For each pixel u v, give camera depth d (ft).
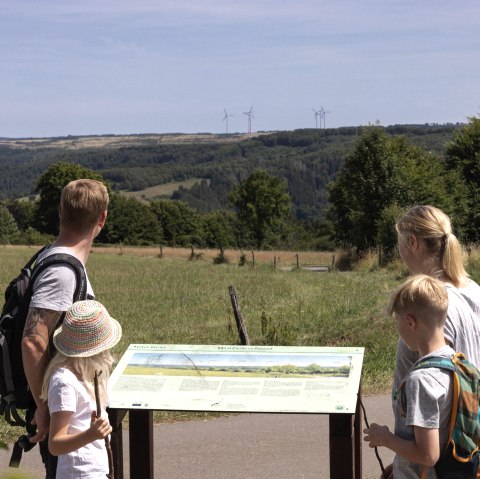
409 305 10.94
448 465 10.75
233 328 49.42
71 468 12.16
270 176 365.61
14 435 23.72
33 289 12.78
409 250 12.63
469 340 11.75
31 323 12.51
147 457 13.99
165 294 73.61
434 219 12.51
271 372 13.60
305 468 20.49
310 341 41.96
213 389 13.19
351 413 12.34
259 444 22.49
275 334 41.47
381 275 94.89
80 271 12.86
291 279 91.86
